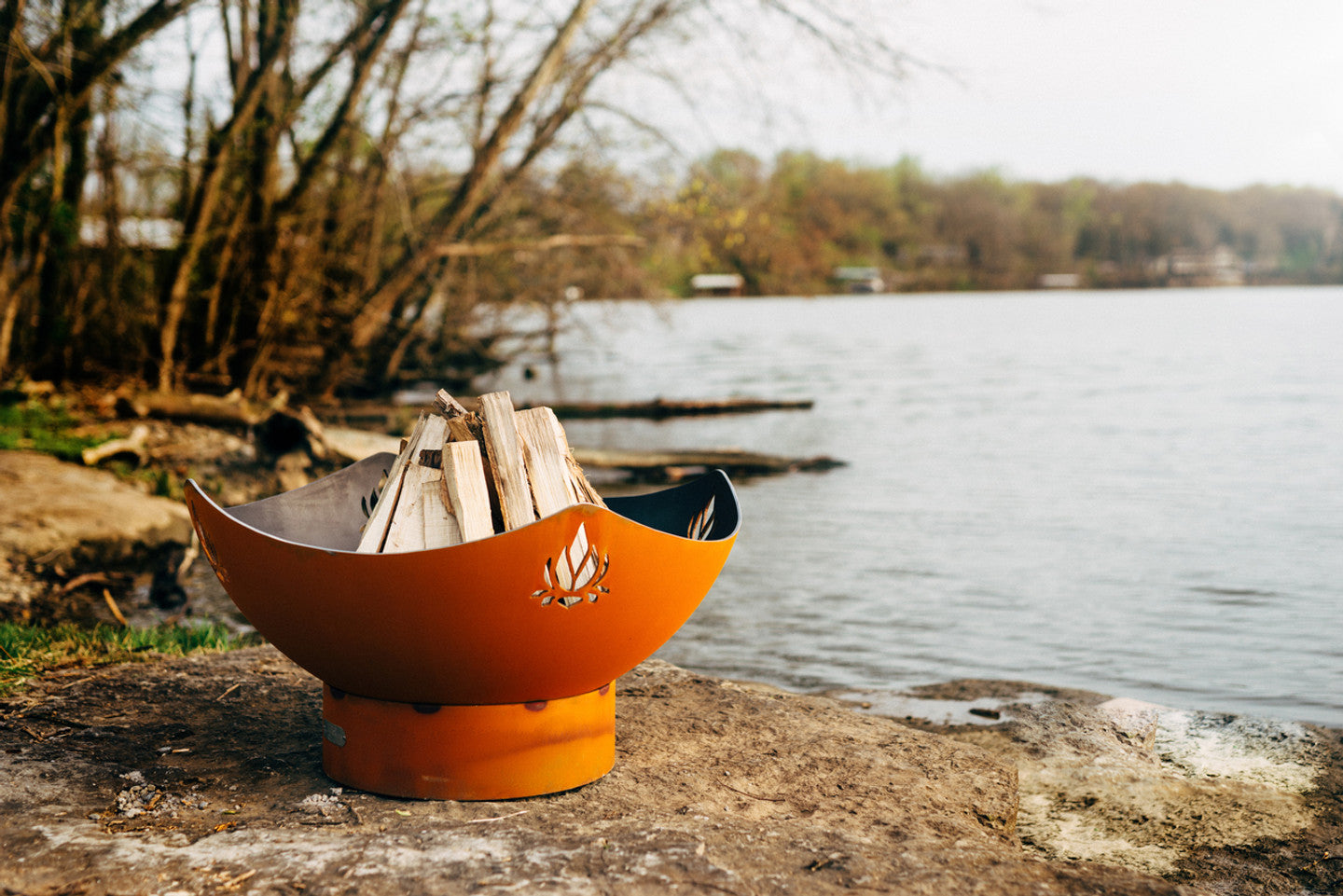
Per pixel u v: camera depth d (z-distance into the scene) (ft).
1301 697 16.31
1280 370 87.15
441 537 8.57
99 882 6.70
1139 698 16.37
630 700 11.51
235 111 46.21
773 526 32.32
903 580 25.27
